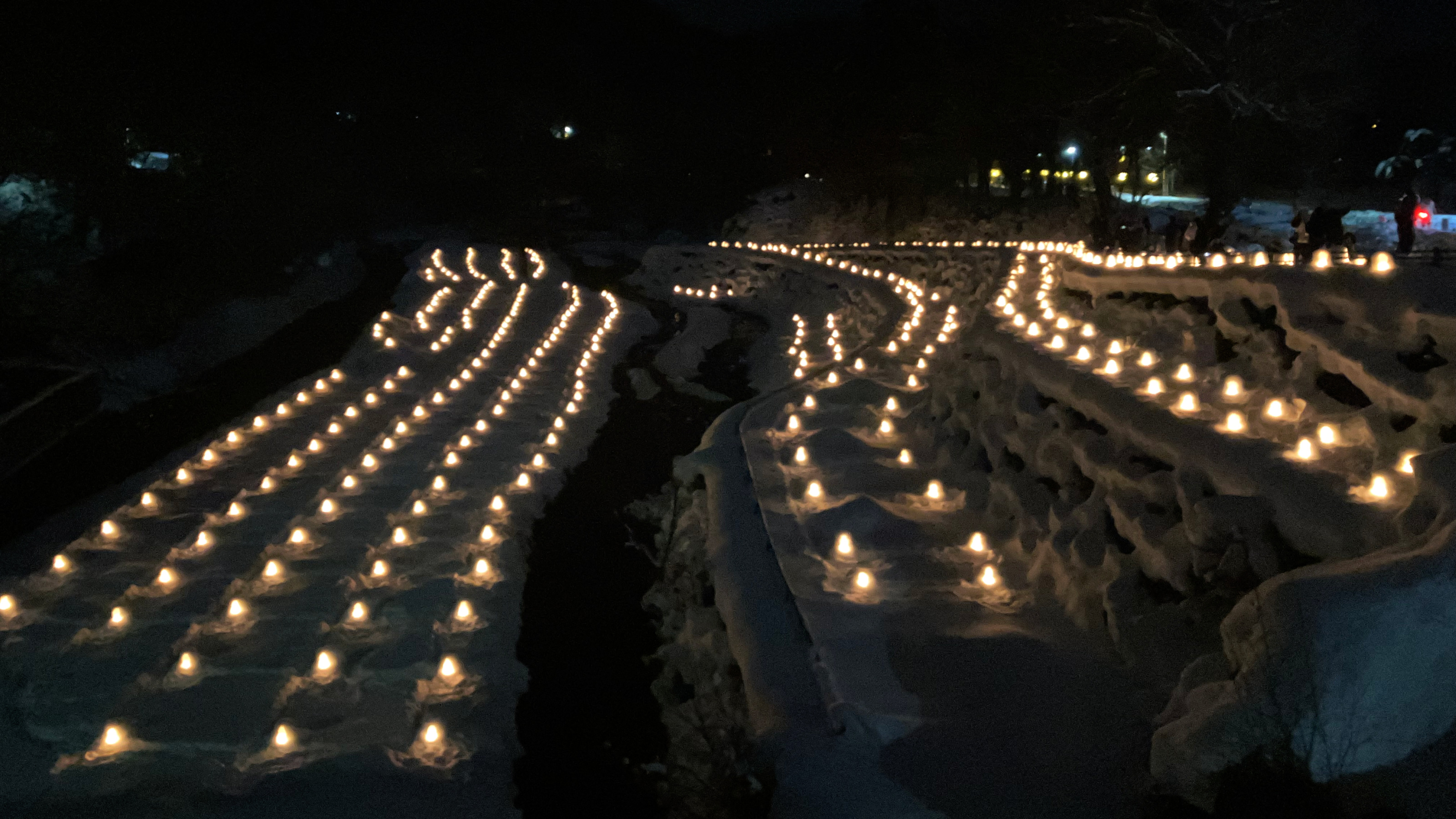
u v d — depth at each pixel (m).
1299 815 3.56
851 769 4.70
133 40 19.91
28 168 17.69
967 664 5.49
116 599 8.67
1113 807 4.20
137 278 17.91
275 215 23.69
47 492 11.41
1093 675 5.18
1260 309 6.85
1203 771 3.89
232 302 19.56
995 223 29.28
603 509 11.19
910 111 32.91
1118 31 25.06
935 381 11.05
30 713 6.90
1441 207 29.58
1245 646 3.95
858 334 18.44
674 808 5.45
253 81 26.09
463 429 14.02
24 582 9.15
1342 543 4.20
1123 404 6.59
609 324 21.80
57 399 12.62
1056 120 28.19
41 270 16.77
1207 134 24.73
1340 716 3.64
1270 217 27.03
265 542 9.85
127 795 5.87
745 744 5.26
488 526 9.79
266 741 6.33
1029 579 6.63
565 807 5.82
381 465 12.32
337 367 17.34
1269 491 4.77
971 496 8.27
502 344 19.88
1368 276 5.54
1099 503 6.35
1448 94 30.14
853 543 7.49
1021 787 4.41
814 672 5.56
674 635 7.75
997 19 30.33
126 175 19.44
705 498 9.30
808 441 10.20
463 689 6.96
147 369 15.24
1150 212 27.66
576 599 8.81
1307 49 23.48
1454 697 3.64
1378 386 4.97
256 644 7.65
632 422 14.92
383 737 6.38
